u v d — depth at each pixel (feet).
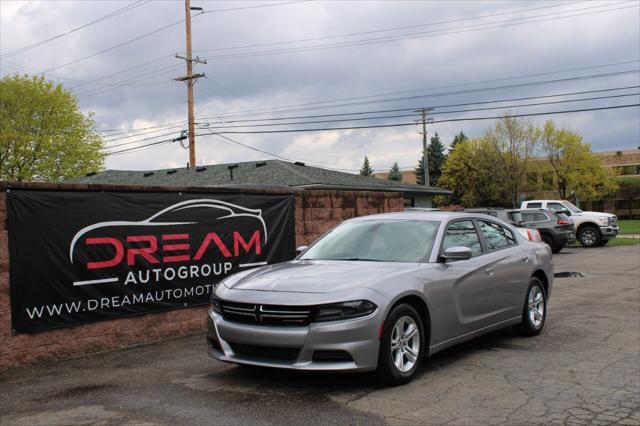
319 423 14.78
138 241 25.62
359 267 19.45
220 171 96.27
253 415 15.47
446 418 15.08
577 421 14.88
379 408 15.88
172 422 15.12
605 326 27.61
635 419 15.05
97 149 147.13
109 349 24.32
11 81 136.77
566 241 74.74
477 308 21.68
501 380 18.60
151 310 25.94
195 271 27.91
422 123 161.68
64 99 141.08
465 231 22.86
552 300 36.17
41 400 17.44
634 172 244.01
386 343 17.35
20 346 21.63
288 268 20.15
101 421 15.39
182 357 22.62
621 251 74.69
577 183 197.47
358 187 87.76
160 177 99.81
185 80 103.14
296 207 34.76
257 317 17.40
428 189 106.11
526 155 194.90
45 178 140.36
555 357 21.65
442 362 20.97
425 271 19.57
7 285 21.38
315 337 16.65
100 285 24.14
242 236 30.63
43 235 22.45
